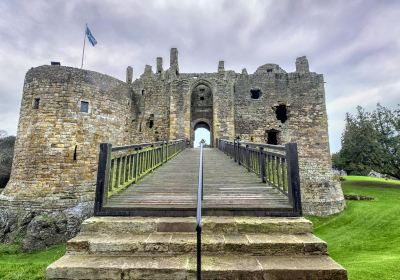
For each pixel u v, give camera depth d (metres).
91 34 19.69
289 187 4.11
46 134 16.72
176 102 21.41
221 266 2.91
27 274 5.46
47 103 17.12
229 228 3.64
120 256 3.23
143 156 7.34
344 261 9.06
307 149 20.98
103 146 4.32
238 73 23.08
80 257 3.20
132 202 4.39
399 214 15.10
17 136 17.75
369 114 26.83
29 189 15.96
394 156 24.02
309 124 21.41
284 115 23.27
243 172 7.90
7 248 13.82
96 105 18.73
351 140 26.95
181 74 22.02
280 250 3.22
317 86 21.95
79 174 17.11
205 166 9.30
